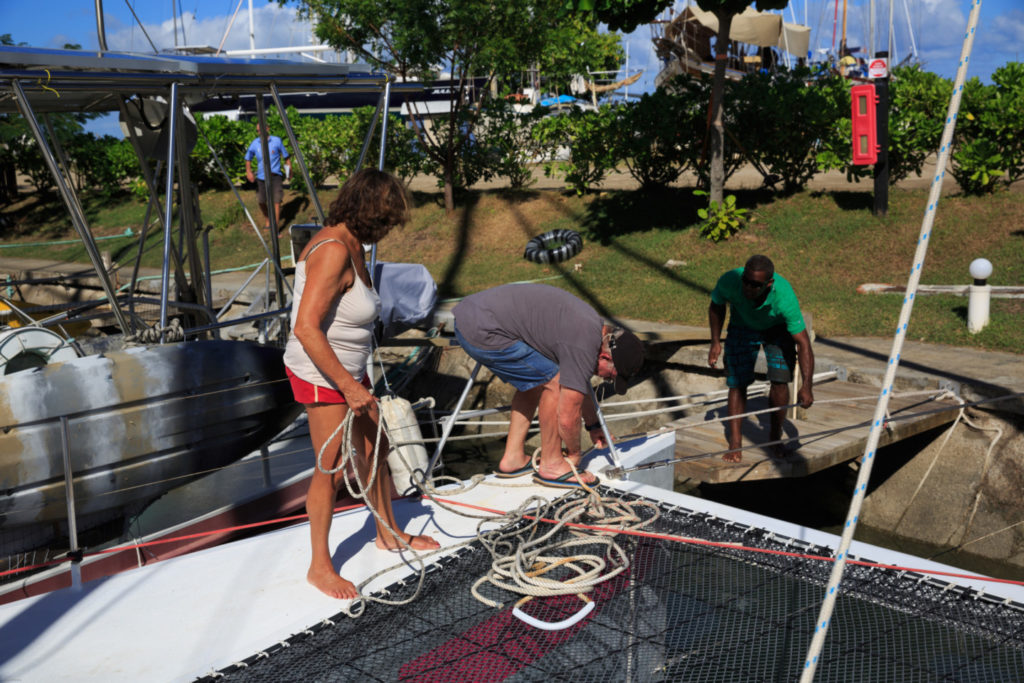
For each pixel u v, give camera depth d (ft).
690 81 45.83
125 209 68.80
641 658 8.93
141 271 52.42
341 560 11.25
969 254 35.32
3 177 75.72
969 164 38.45
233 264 52.01
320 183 61.46
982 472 23.61
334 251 9.53
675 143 46.21
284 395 18.75
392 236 50.31
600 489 13.30
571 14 46.19
